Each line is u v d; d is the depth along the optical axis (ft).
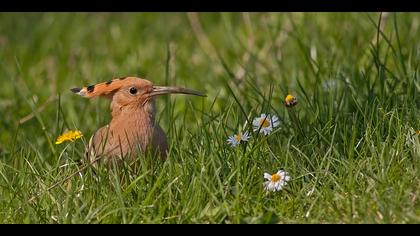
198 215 29.58
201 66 55.62
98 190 31.37
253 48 54.54
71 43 62.54
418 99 36.04
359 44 48.29
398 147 31.53
